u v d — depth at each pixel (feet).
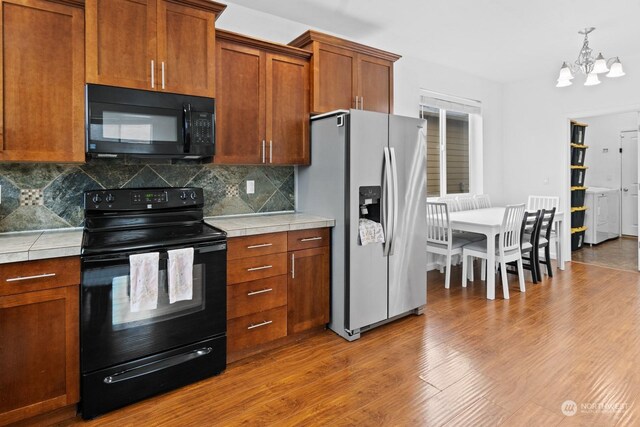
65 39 6.46
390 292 9.57
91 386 5.96
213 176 9.35
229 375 7.33
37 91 6.25
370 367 7.59
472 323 9.80
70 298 5.80
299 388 6.86
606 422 5.76
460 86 16.24
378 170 9.16
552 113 16.76
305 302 8.83
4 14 5.96
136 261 6.15
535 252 13.33
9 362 5.39
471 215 13.84
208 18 7.77
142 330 6.39
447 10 10.25
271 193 10.31
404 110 14.07
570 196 16.90
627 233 22.95
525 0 9.70
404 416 6.00
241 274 7.73
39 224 7.30
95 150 6.65
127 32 6.89
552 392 6.61
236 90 8.54
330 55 9.84
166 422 5.93
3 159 6.01
